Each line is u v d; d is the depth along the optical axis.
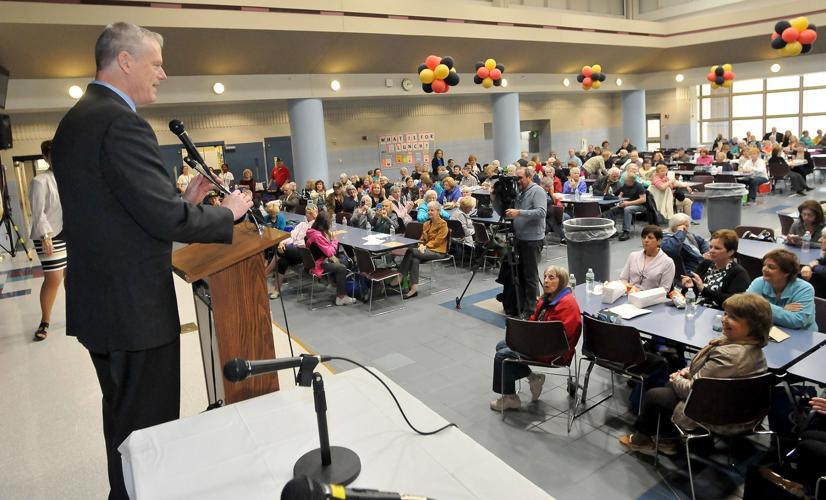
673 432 3.14
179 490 1.20
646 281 4.25
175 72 10.03
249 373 1.21
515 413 3.75
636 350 3.24
